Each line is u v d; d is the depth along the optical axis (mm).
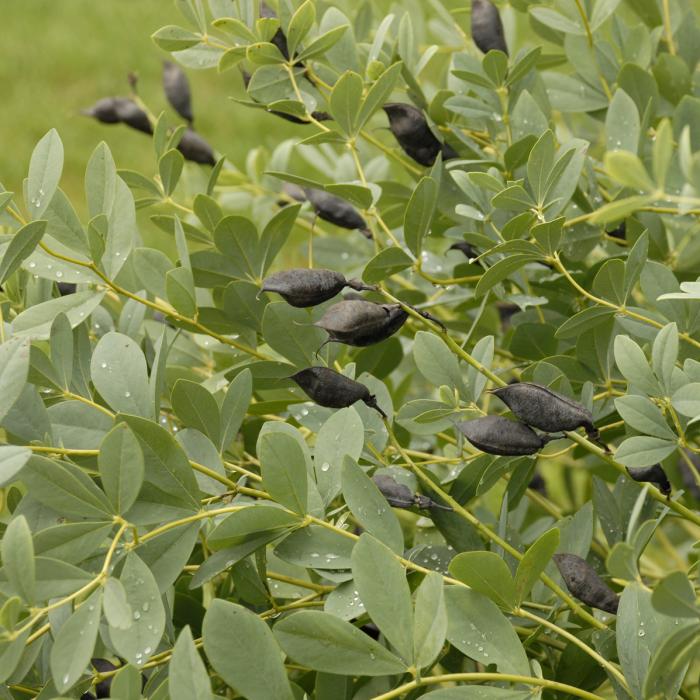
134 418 1988
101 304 3053
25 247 2145
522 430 2184
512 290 3137
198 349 3246
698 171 1578
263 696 1812
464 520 2445
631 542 1751
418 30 4031
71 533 1913
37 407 2168
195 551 2721
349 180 4078
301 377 2209
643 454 2201
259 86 2838
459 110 3008
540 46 2900
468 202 3031
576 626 2404
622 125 2771
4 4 12695
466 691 1927
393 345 3084
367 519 2090
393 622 1876
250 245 2686
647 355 2604
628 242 2953
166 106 10438
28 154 9812
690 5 3678
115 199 2469
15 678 2096
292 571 2611
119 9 12375
